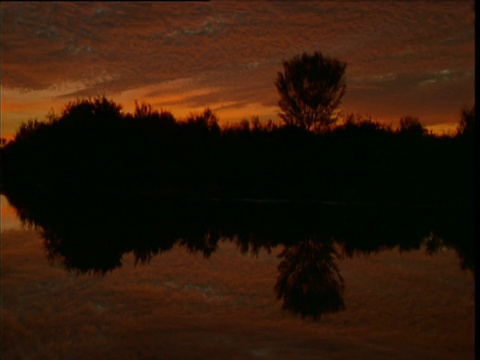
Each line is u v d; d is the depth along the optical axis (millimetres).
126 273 11359
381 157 27641
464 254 13492
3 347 7109
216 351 7043
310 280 10828
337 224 18422
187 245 14625
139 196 28016
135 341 7383
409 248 14398
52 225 18125
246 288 10133
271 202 25031
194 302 9312
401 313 8680
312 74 29203
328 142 28984
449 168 25672
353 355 6922
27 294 9672
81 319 8266
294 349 7160
